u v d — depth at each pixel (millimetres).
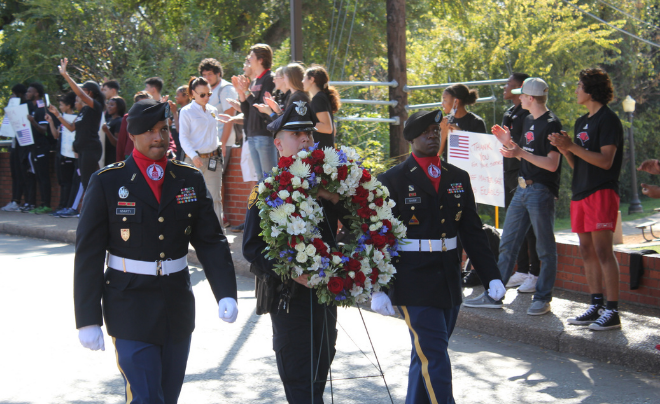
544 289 5906
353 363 5074
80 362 5117
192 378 4777
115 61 17422
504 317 5844
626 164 31734
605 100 5543
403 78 10539
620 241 14469
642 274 6352
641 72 31062
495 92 23562
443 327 3758
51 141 13000
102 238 3191
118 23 17859
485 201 7148
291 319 3369
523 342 5594
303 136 3529
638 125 31312
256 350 5367
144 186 3238
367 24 22641
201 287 7398
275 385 4637
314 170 3348
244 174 9117
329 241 3473
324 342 3430
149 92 9766
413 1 24062
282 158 3391
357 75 24172
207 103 9172
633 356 4938
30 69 17656
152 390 3086
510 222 6102
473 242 3982
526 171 5973
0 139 18062
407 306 3779
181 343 3309
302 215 3223
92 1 17641
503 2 24734
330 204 3529
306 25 22016
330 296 3260
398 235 3582
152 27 18750
